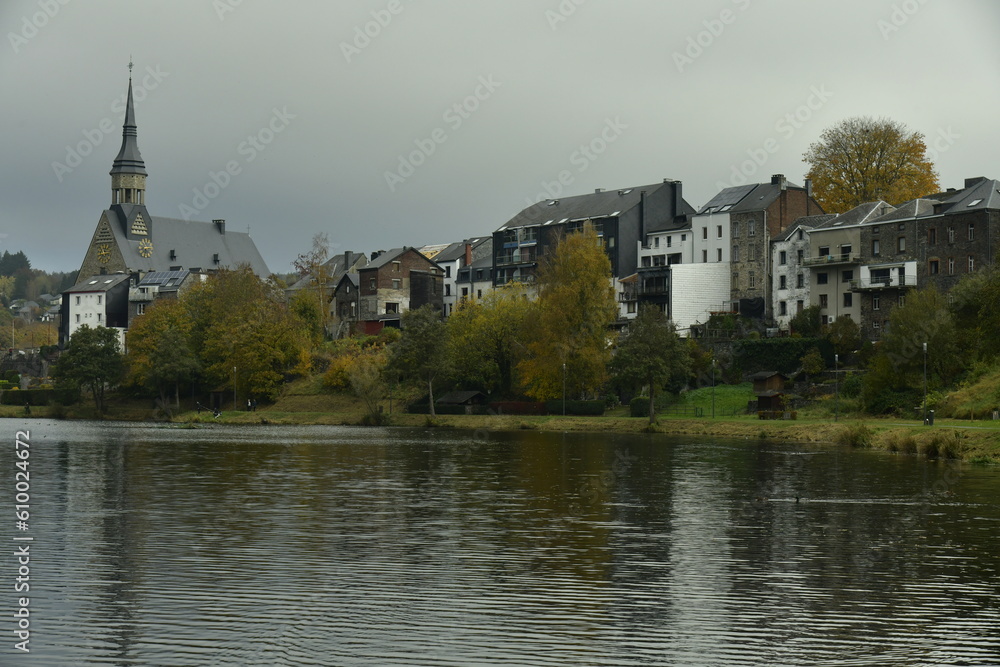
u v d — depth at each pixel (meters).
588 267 119.44
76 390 161.88
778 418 103.06
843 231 126.25
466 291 182.88
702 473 61.31
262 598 28.44
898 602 28.41
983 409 85.75
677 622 26.33
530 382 125.12
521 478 58.72
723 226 144.25
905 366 97.44
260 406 146.75
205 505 46.62
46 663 23.12
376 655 23.73
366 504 47.22
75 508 45.53
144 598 28.38
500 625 26.00
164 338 147.88
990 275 98.94
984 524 41.47
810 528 40.50
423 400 134.38
